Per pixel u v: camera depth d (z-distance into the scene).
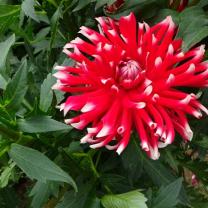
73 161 0.37
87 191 0.37
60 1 0.40
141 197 0.34
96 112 0.29
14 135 0.34
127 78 0.30
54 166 0.32
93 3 0.42
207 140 0.42
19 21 0.41
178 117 0.30
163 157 0.39
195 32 0.36
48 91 0.34
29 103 0.37
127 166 0.38
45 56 0.44
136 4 0.37
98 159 0.40
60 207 0.36
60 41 0.43
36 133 0.34
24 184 0.57
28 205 0.44
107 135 0.29
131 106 0.29
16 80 0.32
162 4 0.39
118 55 0.31
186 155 0.43
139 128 0.29
